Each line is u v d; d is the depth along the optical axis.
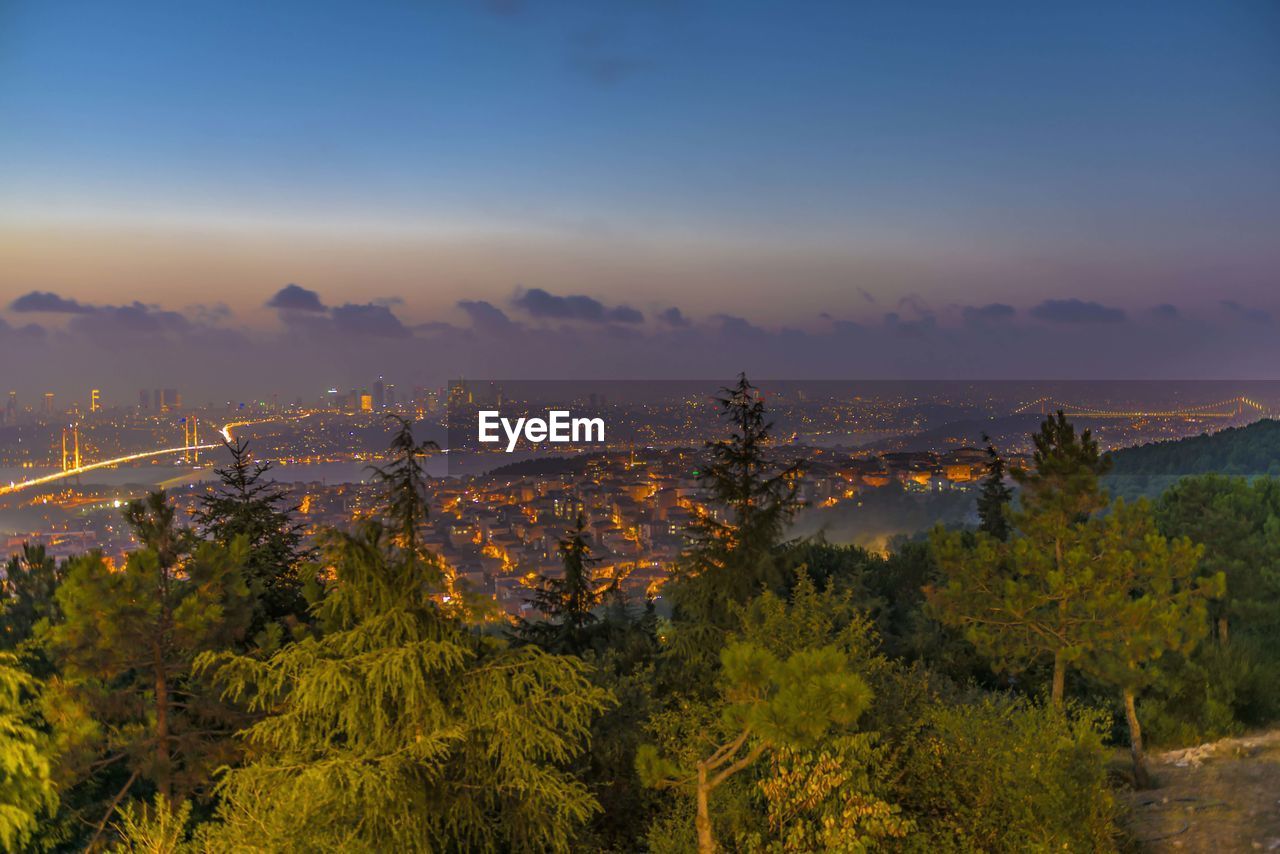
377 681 6.43
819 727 5.44
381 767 6.30
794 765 7.32
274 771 6.44
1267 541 16.47
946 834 7.48
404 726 6.80
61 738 7.55
